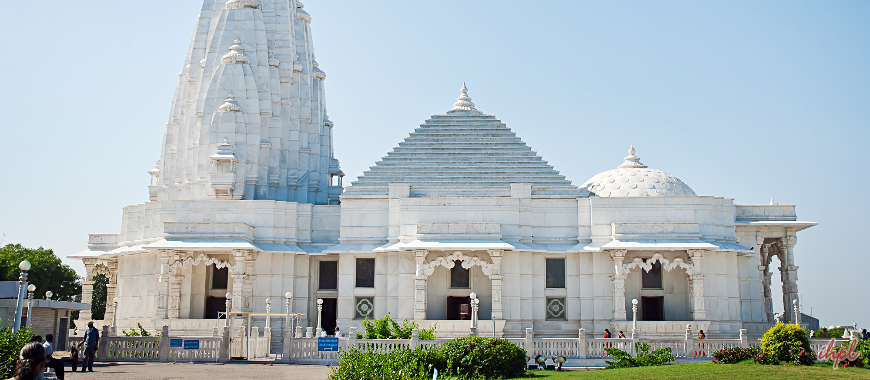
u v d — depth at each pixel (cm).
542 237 5897
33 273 8919
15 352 2817
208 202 6025
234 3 6906
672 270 5856
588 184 6544
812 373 3173
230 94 6588
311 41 7675
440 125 6525
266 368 3719
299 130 7031
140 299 6059
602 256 5766
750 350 3747
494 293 5562
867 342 3738
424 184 6175
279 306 5844
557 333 5716
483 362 3288
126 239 6438
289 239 6038
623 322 5503
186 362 4012
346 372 2512
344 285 5869
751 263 5978
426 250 5597
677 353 4153
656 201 5806
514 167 6244
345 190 6112
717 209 5844
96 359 4031
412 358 3192
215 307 6078
